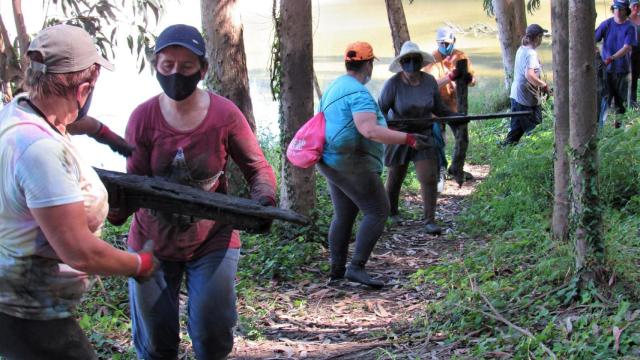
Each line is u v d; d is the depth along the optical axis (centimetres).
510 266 618
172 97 363
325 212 887
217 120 377
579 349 411
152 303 384
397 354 485
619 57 1016
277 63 800
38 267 279
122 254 284
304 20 767
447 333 504
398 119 798
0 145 269
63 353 291
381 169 646
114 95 1764
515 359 423
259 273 708
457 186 1074
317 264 743
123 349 525
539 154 877
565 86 599
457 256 714
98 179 289
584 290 496
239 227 355
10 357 289
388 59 2712
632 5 1050
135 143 380
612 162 723
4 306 280
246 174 393
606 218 614
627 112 941
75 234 269
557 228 614
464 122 803
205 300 380
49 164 265
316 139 625
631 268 508
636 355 396
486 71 2394
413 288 650
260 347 533
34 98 276
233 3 827
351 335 552
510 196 809
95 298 616
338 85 624
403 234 842
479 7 3484
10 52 669
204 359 393
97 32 748
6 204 272
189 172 377
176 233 379
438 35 984
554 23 592
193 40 357
